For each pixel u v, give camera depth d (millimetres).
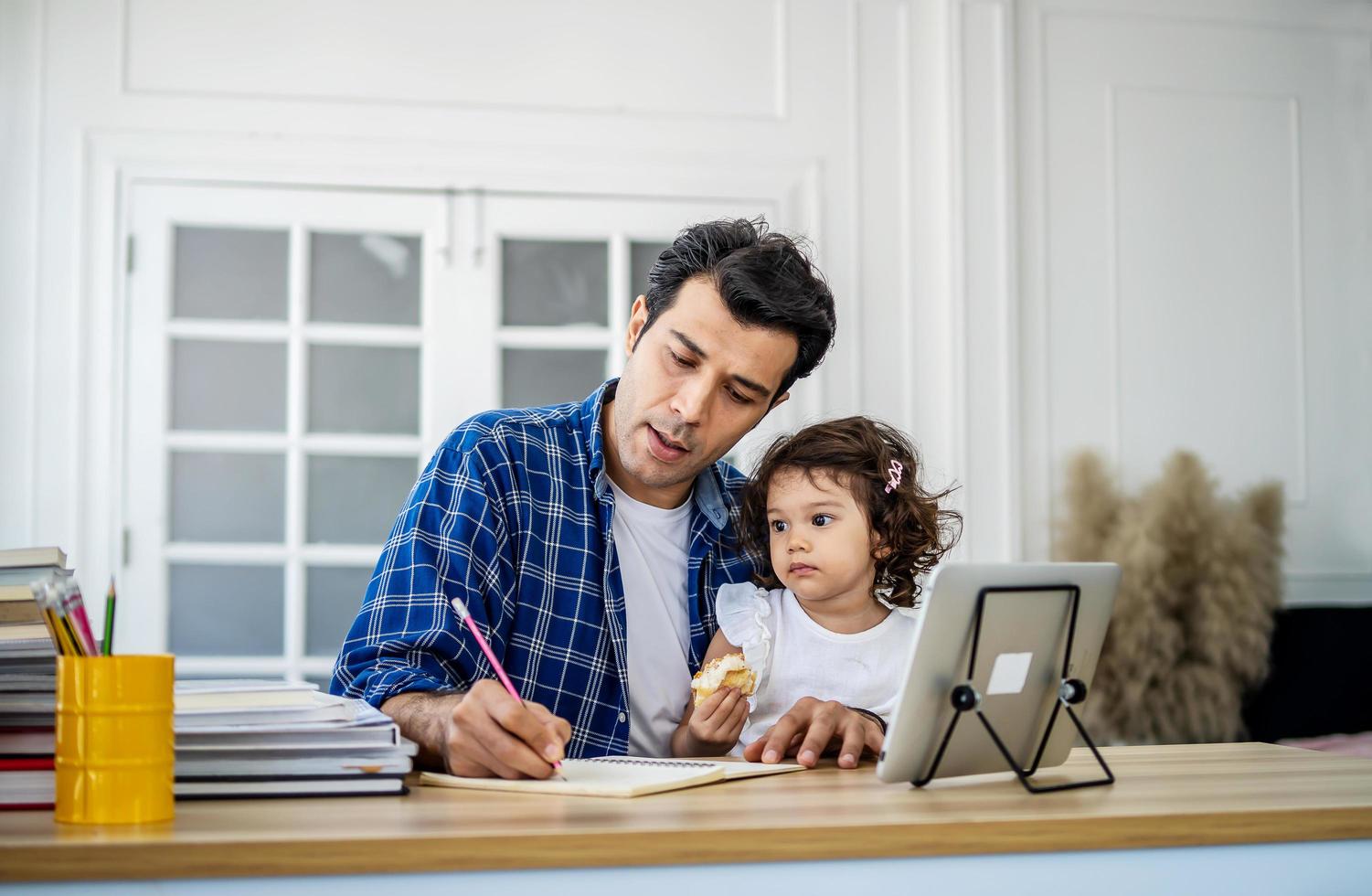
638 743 1607
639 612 1618
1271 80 3873
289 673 3350
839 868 875
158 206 3359
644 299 1599
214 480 3363
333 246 3434
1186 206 3805
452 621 1354
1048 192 3734
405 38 3465
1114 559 3430
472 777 1104
